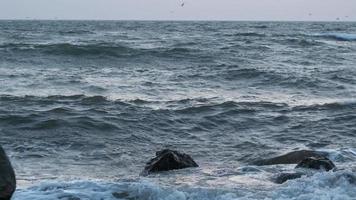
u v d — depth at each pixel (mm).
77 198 7867
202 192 8008
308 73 29547
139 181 8984
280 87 24906
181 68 31516
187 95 22406
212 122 17172
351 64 36281
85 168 11562
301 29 109938
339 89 24594
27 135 14703
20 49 36281
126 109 18562
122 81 25891
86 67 31406
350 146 14023
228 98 21641
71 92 22469
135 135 15227
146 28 106188
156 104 19859
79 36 62250
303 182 8398
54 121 16062
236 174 9836
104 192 8156
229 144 14406
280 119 17703
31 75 27172
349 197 7590
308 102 21141
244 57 37906
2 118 16266
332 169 9562
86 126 15812
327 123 17109
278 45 50656
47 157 12484
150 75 28297
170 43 48844
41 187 8430
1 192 7156
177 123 16906
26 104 19094
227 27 121438
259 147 14000
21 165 11609
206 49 41156
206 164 11844
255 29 105500
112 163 12133
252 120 17547
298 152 11430
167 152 10711
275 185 8695
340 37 69062
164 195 7883
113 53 35875
